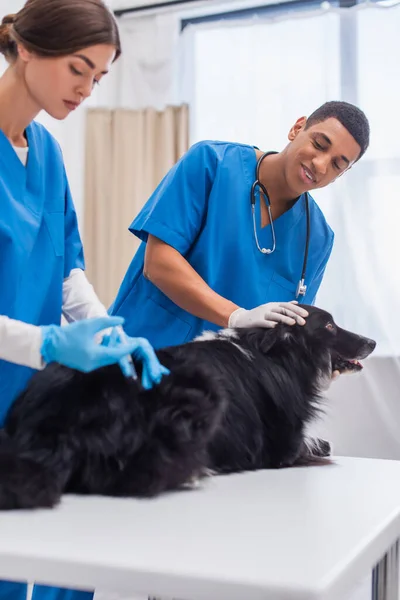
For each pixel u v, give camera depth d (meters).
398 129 3.58
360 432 3.51
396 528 1.01
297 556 0.79
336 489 1.22
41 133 1.60
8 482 1.03
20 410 1.22
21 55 1.33
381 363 3.51
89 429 1.16
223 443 1.42
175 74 4.02
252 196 1.96
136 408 1.20
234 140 3.84
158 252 1.89
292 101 3.72
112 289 3.96
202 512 1.03
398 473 1.42
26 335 1.11
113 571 0.77
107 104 4.12
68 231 1.67
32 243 1.47
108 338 1.28
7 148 1.45
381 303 3.55
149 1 4.02
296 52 3.72
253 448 1.48
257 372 1.56
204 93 3.91
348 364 1.80
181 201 1.93
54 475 1.09
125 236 3.95
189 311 1.82
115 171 3.98
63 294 1.65
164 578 0.75
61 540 0.87
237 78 3.85
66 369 1.26
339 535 0.89
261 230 1.99
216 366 1.50
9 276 1.39
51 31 1.28
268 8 3.91
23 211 1.46
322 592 0.69
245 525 0.95
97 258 4.00
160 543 0.86
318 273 2.17
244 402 1.49
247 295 1.98
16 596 1.61
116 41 1.35
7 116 1.43
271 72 3.77
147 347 1.26
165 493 1.17
